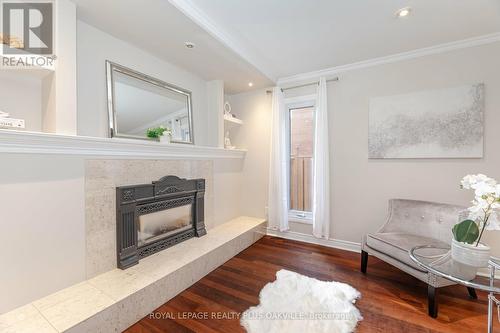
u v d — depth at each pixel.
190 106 2.97
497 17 1.98
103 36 2.06
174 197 2.52
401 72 2.68
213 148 3.01
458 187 2.42
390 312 1.77
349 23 2.08
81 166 1.73
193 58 2.58
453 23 2.07
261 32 2.23
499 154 2.25
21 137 1.36
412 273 1.88
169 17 1.84
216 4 1.82
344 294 1.98
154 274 1.88
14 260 1.41
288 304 1.83
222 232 2.99
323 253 2.90
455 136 2.41
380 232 2.46
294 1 1.78
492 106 2.27
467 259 1.39
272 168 3.47
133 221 2.06
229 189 3.54
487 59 2.29
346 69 2.99
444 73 2.47
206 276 2.29
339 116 3.05
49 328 1.28
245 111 3.80
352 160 2.98
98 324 1.42
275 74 3.29
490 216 1.42
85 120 1.94
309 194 3.40
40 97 1.69
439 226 2.18
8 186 1.38
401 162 2.70
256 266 2.53
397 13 1.93
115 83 2.14
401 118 2.67
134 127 2.29
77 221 1.71
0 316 1.36
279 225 3.42
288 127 3.51
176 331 1.56
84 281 1.75
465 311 1.78
